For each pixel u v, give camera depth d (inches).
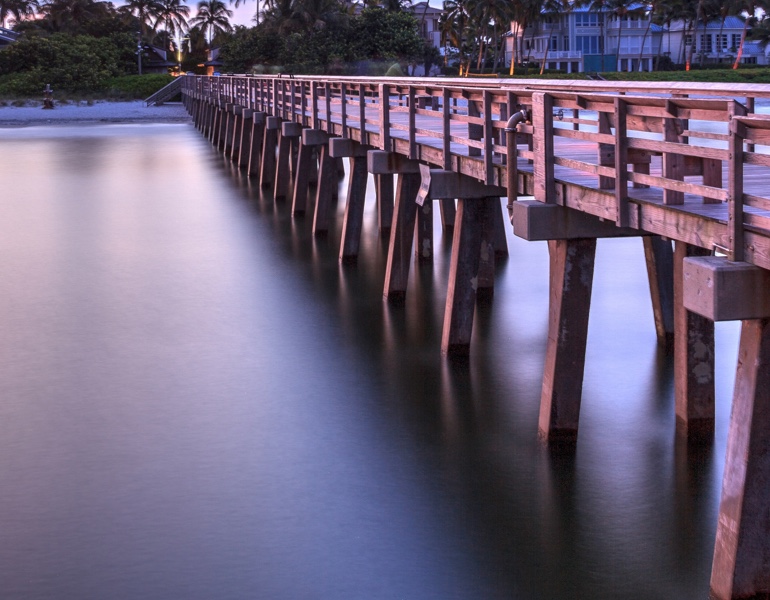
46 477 343.3
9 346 506.9
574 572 269.9
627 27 3395.7
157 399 421.1
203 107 2011.6
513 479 328.5
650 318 522.0
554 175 331.0
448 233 751.7
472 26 3326.8
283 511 312.5
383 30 3129.9
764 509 232.8
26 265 709.9
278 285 621.9
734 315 221.6
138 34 3848.4
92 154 1582.2
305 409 402.0
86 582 273.4
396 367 449.7
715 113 238.7
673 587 260.8
